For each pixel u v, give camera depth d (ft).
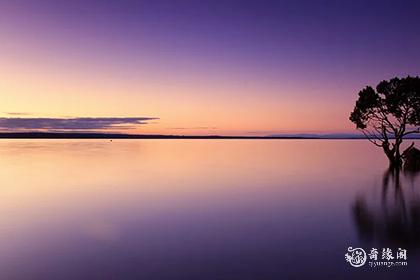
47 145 458.50
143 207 70.33
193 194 85.51
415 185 99.30
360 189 92.99
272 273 36.83
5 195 83.46
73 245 46.37
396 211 65.21
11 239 49.03
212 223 57.67
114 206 71.31
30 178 115.14
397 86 144.15
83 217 61.67
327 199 78.48
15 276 36.50
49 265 39.45
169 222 58.29
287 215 62.95
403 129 147.64
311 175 126.21
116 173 131.34
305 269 37.76
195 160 202.69
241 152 310.65
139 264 39.60
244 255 42.32
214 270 37.73
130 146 450.30
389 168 151.02
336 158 226.99
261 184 103.19
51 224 57.00
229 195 84.28
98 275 36.58
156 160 199.82
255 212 65.62
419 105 139.64
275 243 46.80
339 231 52.08
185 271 37.50
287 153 294.46
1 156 223.10
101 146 433.07
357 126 158.61
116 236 50.47
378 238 48.24
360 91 154.51
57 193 86.74
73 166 157.28
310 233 51.26
